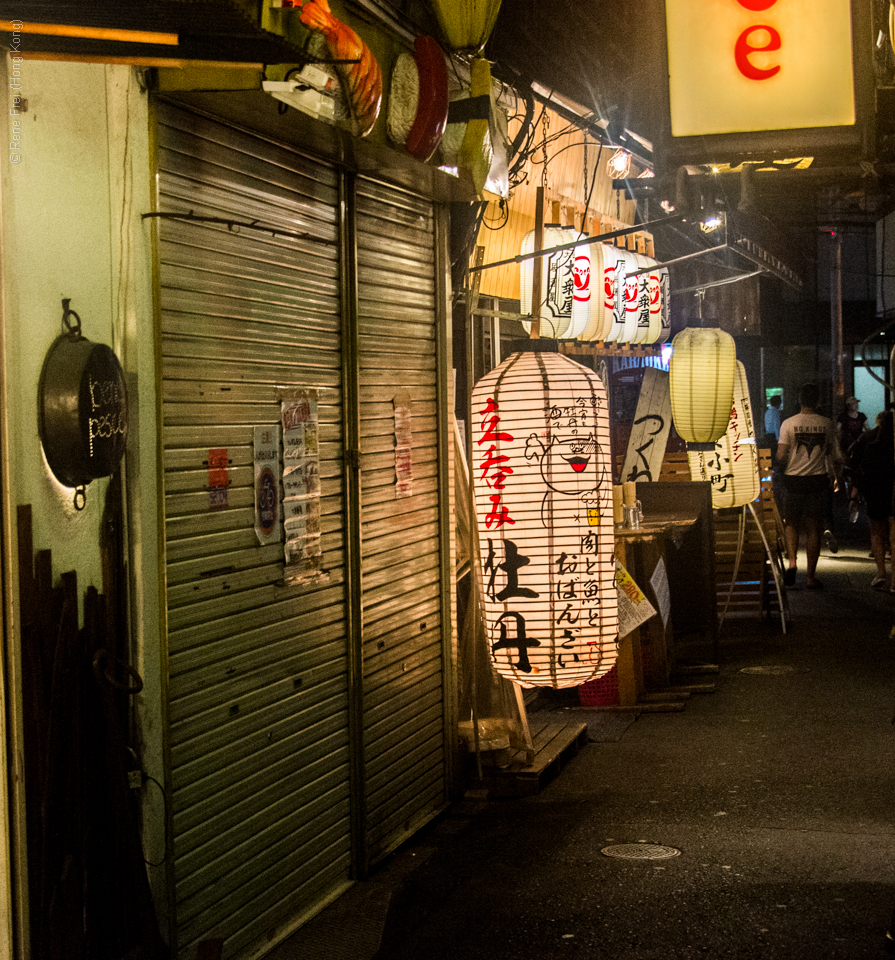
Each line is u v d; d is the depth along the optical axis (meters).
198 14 2.75
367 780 5.50
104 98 3.85
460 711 6.98
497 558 5.50
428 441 6.41
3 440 2.84
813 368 28.88
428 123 5.46
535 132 8.98
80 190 3.71
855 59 6.90
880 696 8.88
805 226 23.91
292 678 4.88
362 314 5.60
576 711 8.85
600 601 5.48
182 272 4.13
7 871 2.86
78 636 3.66
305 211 5.09
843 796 6.39
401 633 5.99
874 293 28.47
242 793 4.47
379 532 5.73
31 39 2.80
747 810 6.22
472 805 6.57
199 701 4.19
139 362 3.86
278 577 4.78
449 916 4.93
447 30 5.92
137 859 3.69
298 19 3.89
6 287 2.84
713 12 6.99
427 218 6.41
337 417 5.36
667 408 13.01
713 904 4.89
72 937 3.51
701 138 7.05
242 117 4.41
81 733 3.62
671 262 10.47
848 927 4.60
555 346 6.02
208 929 4.20
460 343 8.14
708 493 10.32
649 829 5.97
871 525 14.15
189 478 4.17
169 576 4.03
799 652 10.77
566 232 9.04
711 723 8.34
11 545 2.86
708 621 10.34
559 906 4.96
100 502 3.81
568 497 5.43
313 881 5.03
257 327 4.65
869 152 6.98
